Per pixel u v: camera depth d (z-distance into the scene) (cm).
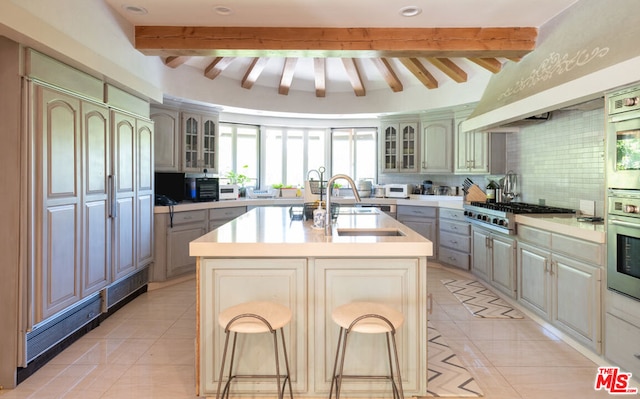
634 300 220
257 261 210
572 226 271
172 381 235
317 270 211
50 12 236
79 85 281
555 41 306
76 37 261
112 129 328
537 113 306
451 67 453
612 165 235
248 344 212
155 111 468
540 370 247
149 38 339
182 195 520
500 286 386
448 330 313
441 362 258
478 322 331
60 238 260
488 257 412
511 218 355
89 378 238
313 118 650
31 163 232
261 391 212
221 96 510
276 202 575
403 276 211
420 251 205
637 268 217
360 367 212
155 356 268
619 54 226
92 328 316
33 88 234
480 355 269
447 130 551
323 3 292
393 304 211
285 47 334
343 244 205
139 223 383
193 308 368
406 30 334
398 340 212
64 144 264
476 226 443
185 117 502
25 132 229
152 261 416
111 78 307
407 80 545
